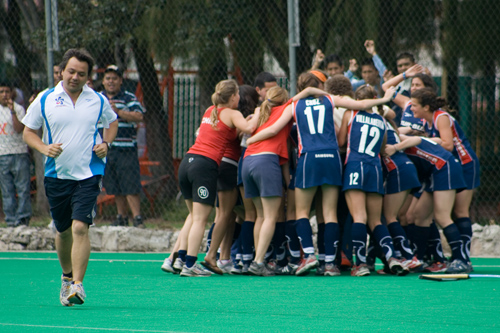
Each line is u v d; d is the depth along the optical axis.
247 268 24.12
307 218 23.41
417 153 24.05
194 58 42.09
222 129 23.42
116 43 41.34
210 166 23.27
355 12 41.03
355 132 23.06
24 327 13.63
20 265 28.33
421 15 40.97
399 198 23.75
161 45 41.38
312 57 42.12
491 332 13.04
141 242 34.66
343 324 13.89
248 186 23.28
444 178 23.62
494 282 20.94
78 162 16.72
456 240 23.69
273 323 14.04
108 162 34.41
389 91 23.44
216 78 43.03
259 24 41.56
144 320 14.45
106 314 15.27
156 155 44.47
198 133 24.02
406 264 23.42
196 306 16.50
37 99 16.92
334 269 23.27
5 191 36.47
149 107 44.03
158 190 42.22
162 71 43.16
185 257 24.42
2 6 42.59
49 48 34.03
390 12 41.12
